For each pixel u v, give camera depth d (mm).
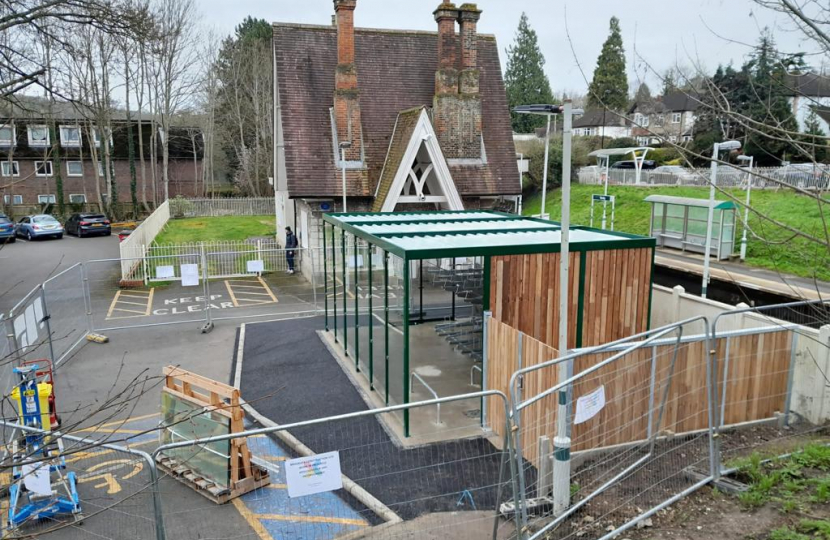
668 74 8438
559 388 5988
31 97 20875
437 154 22297
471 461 8758
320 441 9586
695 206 24562
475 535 6719
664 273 21453
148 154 52594
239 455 8117
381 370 11750
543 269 10508
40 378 9406
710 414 6977
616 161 47625
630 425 8352
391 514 7281
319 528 7203
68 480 7738
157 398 11875
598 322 11102
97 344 15609
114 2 16984
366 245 14008
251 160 57188
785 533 5656
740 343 8961
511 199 25734
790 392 9469
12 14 13805
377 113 24641
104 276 25000
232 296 21359
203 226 37906
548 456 7320
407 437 9555
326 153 23312
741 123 5621
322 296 21203
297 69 24328
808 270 17984
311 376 12953
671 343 8352
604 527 6281
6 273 25594
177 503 7797
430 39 26656
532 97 62406
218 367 13734
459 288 12414
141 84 45250
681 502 6672
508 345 9203
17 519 6867
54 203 44969
